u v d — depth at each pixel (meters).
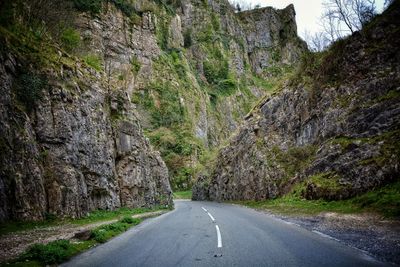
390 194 15.14
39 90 20.20
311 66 32.28
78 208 19.94
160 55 83.00
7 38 19.61
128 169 29.20
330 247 9.02
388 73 21.62
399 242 8.97
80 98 23.81
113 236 12.99
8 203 15.16
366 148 19.08
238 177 41.31
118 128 29.17
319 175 22.08
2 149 15.46
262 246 9.57
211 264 7.69
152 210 28.61
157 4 93.88
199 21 117.31
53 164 19.48
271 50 142.00
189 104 86.19
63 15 30.75
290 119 32.66
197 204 41.59
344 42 27.20
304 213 18.38
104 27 69.12
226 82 110.12
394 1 24.59
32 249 9.05
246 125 42.09
